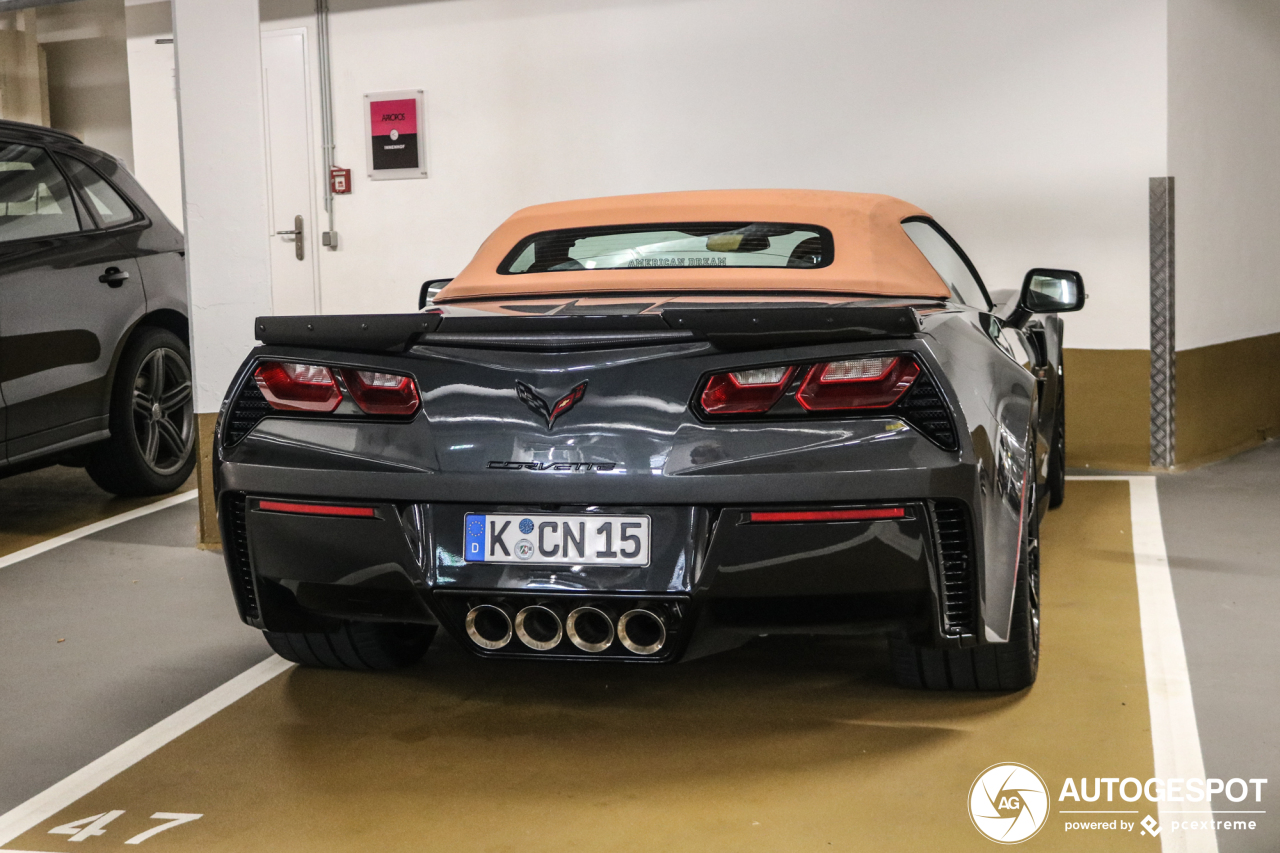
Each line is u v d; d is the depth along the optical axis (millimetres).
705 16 6352
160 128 8188
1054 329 4656
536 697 2889
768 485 2256
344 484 2434
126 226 5367
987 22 5902
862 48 6121
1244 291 6500
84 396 4988
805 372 2285
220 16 4258
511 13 6672
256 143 4301
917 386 2285
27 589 4051
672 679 2982
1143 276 5770
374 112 6984
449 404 2402
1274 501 5074
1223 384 6316
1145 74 5652
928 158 6086
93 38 10742
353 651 3012
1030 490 2676
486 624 2418
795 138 6289
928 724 2646
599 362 2350
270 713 2826
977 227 6043
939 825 2160
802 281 2951
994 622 2422
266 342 2586
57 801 2363
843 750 2510
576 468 2316
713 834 2145
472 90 6801
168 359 5555
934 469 2250
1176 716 2662
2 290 4570
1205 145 6020
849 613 2336
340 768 2486
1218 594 3668
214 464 2615
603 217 3393
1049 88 5832
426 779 2418
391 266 7098
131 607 3811
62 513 5242
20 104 10523
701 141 6445
